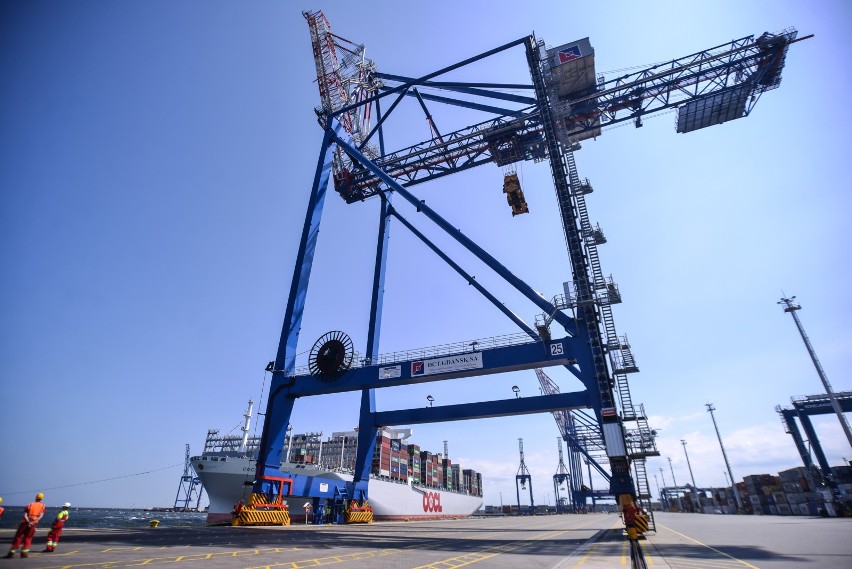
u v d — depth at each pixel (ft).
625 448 69.62
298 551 51.29
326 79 147.64
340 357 109.60
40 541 53.72
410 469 253.03
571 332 88.22
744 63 112.37
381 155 156.66
